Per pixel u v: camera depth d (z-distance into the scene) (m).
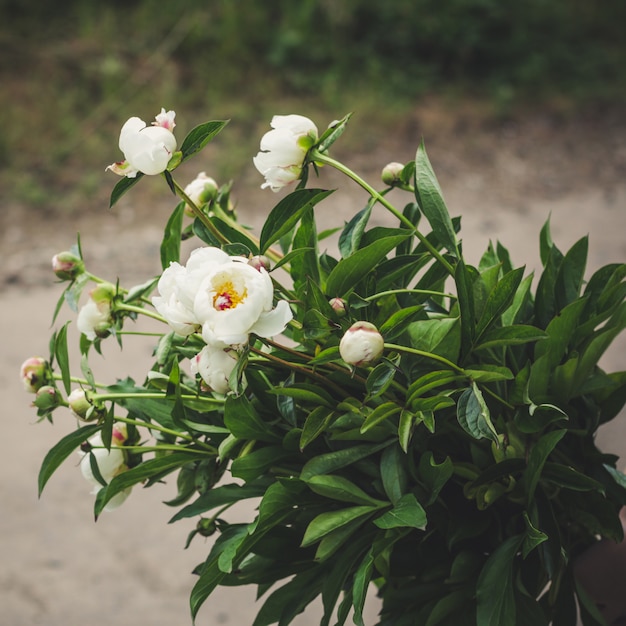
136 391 1.53
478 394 1.40
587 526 1.51
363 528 1.48
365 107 6.49
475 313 1.46
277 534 1.47
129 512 3.14
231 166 5.66
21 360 3.82
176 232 1.54
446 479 1.43
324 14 7.18
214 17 6.99
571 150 6.30
